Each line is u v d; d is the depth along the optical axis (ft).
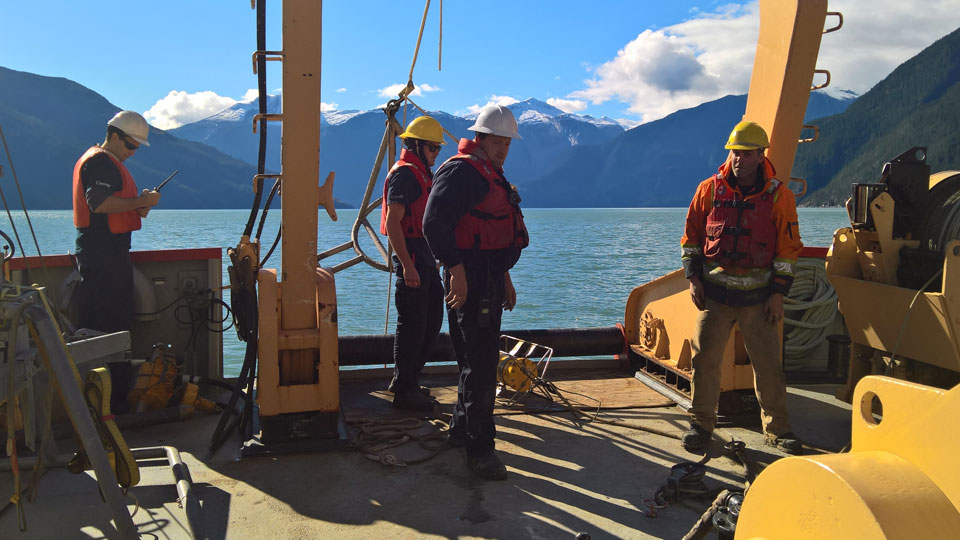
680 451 12.73
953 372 11.73
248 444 12.28
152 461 11.46
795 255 12.43
